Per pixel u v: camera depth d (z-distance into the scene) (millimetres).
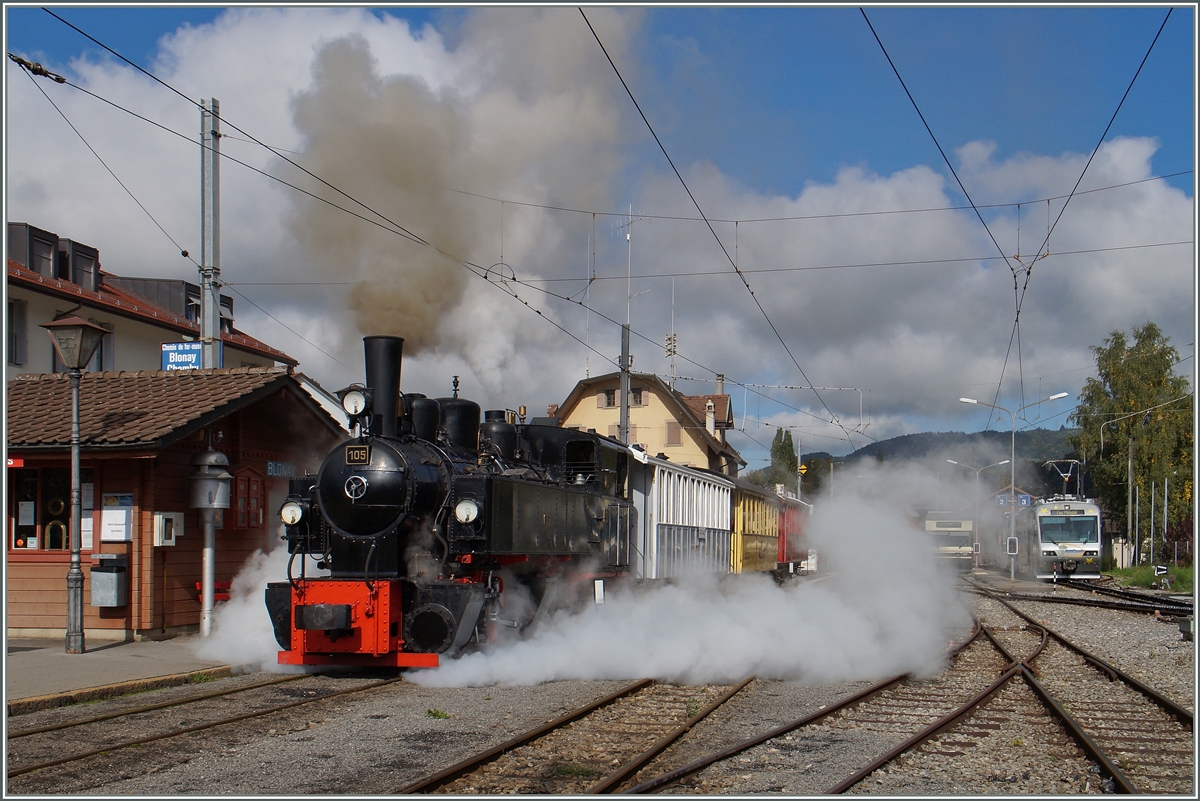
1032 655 13805
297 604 10266
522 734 7363
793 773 6613
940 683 11250
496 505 10961
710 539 21250
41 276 23234
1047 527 39406
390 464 10406
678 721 8211
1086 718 9031
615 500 15656
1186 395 45938
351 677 10281
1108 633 17844
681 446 46656
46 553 13047
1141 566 45000
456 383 12602
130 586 12789
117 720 7902
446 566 10734
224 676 10258
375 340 10836
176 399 13695
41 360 23031
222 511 14539
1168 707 9422
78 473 11438
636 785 6047
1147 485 46469
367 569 10375
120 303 25578
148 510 12883
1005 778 6680
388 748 7035
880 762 6848
